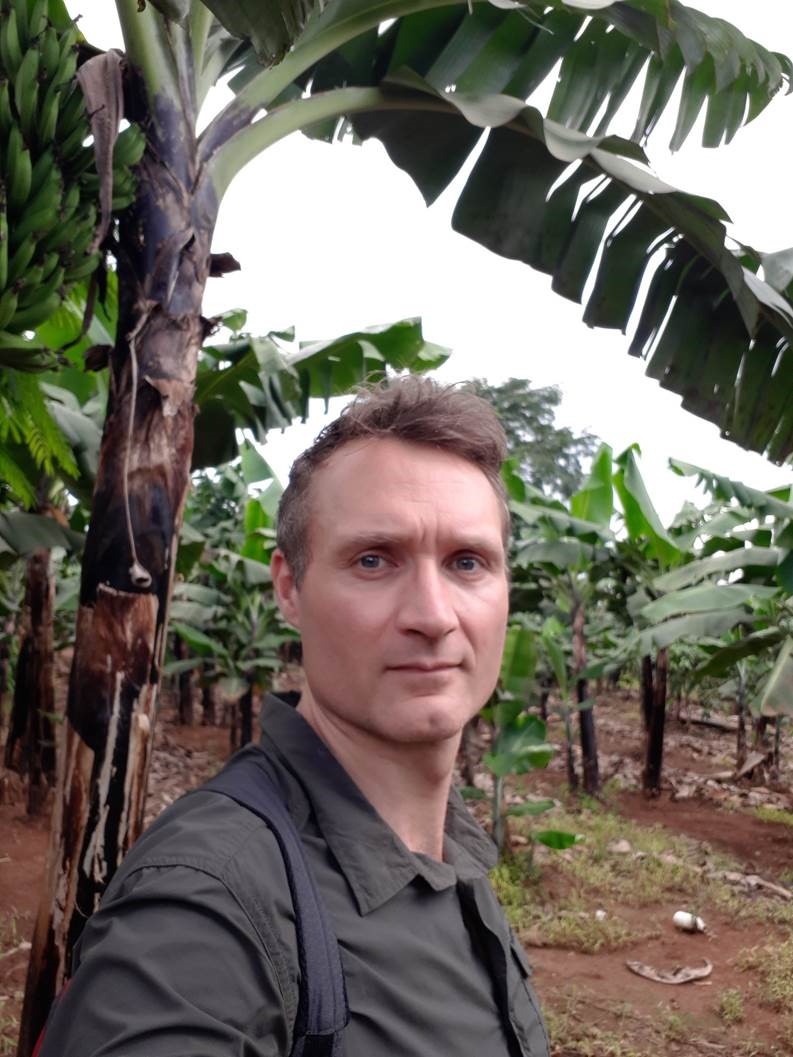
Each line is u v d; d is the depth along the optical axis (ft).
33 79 6.55
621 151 9.56
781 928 18.17
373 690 3.49
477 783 29.48
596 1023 13.93
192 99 7.94
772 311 10.33
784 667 19.67
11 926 15.29
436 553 3.53
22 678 22.11
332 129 11.62
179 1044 2.41
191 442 7.82
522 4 8.86
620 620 36.22
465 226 10.84
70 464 9.11
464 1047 3.30
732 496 20.21
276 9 5.91
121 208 7.49
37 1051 2.66
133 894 2.76
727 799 29.81
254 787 3.35
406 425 3.58
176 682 41.27
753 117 9.91
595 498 28.35
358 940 3.17
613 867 21.86
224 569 27.84
